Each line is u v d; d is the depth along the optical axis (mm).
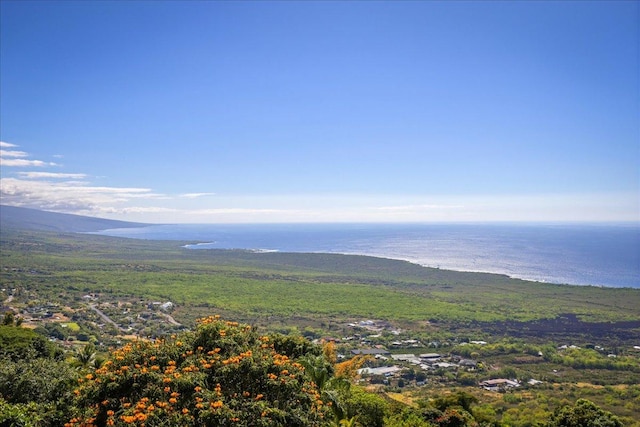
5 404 10844
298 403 9750
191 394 9094
